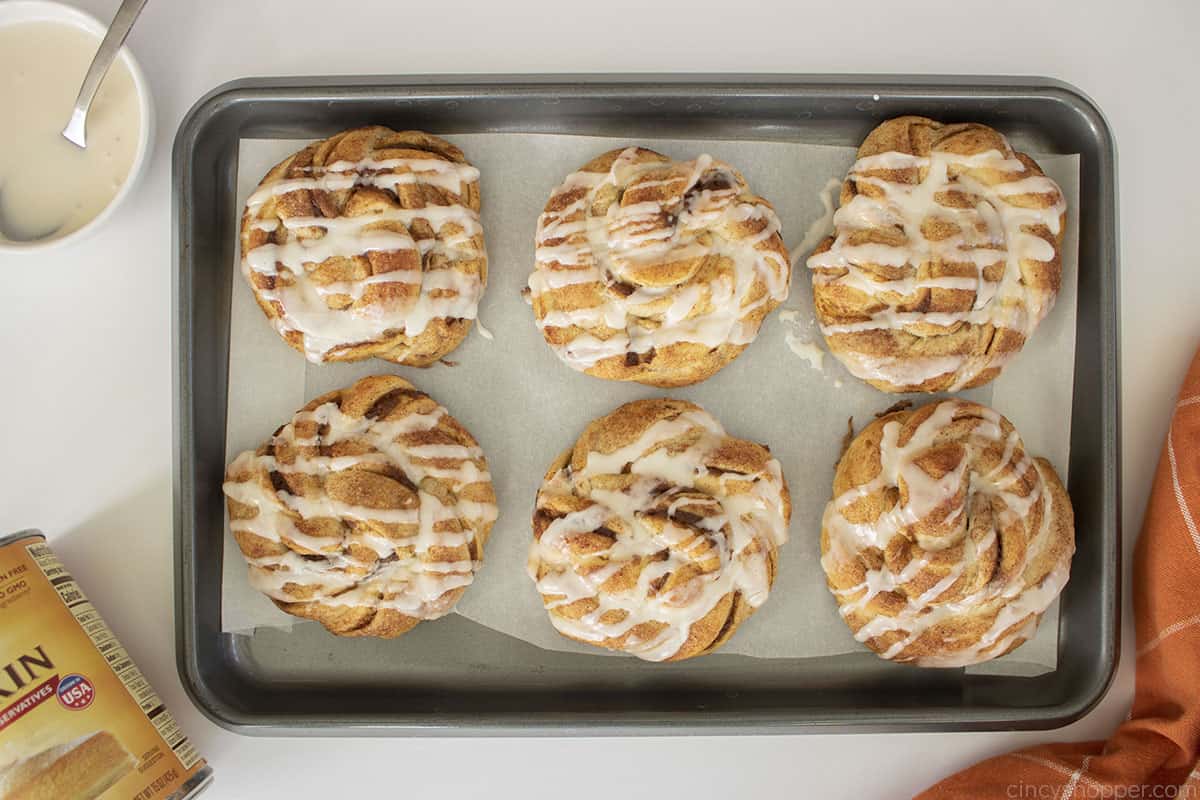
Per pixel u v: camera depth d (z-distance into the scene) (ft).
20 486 2.28
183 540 2.22
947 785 2.26
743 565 2.23
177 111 2.31
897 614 2.22
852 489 2.25
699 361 2.26
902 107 2.28
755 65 2.33
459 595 2.26
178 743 2.14
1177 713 2.22
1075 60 2.32
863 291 2.24
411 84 2.24
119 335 2.30
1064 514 2.26
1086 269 2.30
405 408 2.26
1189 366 2.31
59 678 2.05
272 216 2.23
